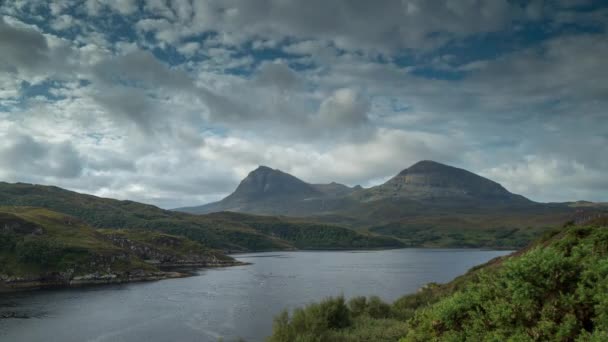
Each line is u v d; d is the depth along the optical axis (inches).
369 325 1006.4
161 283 4490.7
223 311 2657.5
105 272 5009.8
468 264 6712.6
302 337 843.4
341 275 4906.5
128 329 2197.3
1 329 2222.0
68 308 2866.6
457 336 431.8
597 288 337.4
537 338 354.3
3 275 4411.9
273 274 5290.4
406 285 3750.0
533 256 389.7
